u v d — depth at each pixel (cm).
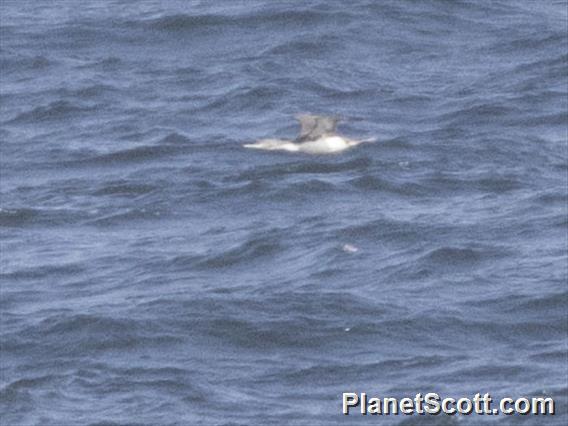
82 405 12000
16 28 19875
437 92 17888
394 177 15550
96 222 14950
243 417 11806
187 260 14050
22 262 14150
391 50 19088
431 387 12125
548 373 12231
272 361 12512
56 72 18750
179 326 12912
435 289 13412
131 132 17075
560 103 17488
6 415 11931
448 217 14725
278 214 14950
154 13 19988
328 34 19362
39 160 16438
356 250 14112
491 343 12688
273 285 13525
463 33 19488
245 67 18662
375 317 12975
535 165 15962
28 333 12900
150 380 12262
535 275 13562
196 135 16938
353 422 11744
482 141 16500
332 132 13438
